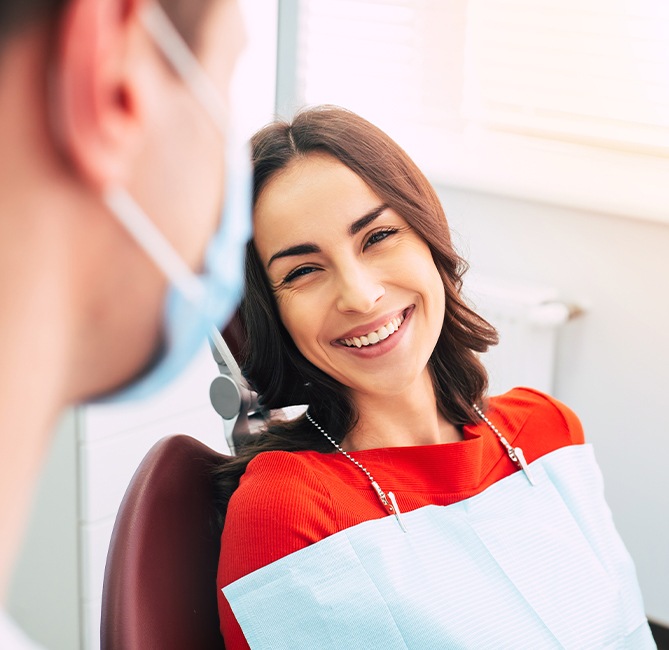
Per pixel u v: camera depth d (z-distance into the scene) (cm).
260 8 234
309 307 110
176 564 107
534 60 217
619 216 205
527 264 219
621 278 207
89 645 199
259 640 102
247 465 115
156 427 199
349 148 108
